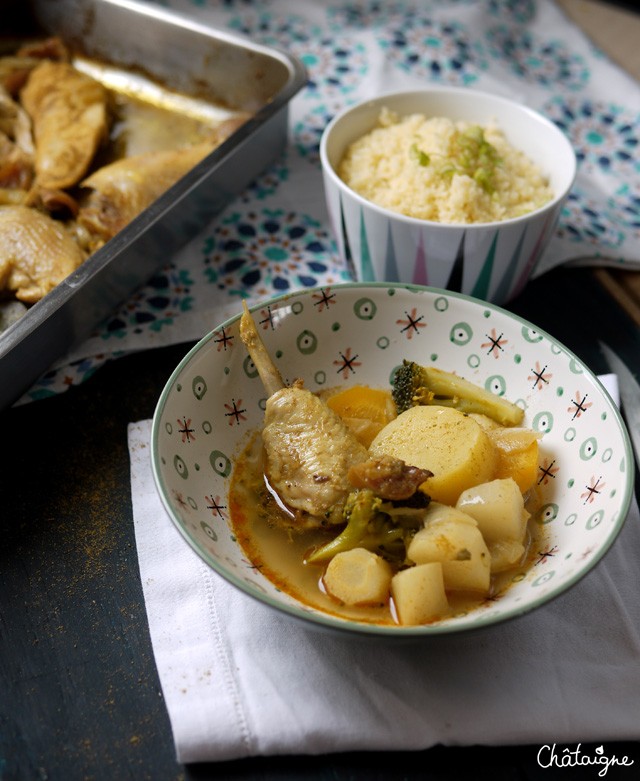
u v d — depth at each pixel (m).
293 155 0.66
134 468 0.47
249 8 0.78
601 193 0.65
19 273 0.53
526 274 0.54
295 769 0.38
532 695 0.39
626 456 0.40
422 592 0.38
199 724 0.38
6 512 0.46
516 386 0.46
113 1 0.66
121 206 0.57
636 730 0.39
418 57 0.72
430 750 0.39
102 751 0.38
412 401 0.46
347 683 0.39
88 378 0.52
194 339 0.54
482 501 0.40
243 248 0.59
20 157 0.61
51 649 0.41
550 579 0.38
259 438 0.46
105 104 0.65
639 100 0.71
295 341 0.48
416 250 0.51
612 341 0.54
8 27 0.71
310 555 0.42
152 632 0.41
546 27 0.78
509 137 0.58
